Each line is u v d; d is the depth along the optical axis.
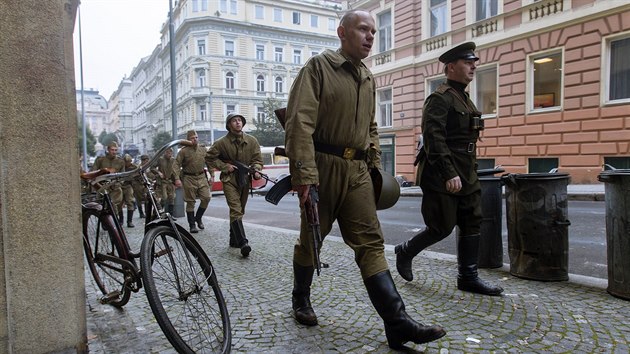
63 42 1.94
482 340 2.65
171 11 19.31
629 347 2.53
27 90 1.84
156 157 2.89
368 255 2.58
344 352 2.54
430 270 4.29
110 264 3.22
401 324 2.43
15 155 1.82
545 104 14.44
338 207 2.68
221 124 50.53
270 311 3.28
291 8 55.03
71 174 1.98
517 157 15.09
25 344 1.86
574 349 2.52
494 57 15.73
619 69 12.59
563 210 3.81
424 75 18.83
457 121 3.47
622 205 3.28
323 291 3.71
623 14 12.18
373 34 2.67
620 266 3.32
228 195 5.60
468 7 16.62
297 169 2.47
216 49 50.16
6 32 1.79
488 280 3.92
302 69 2.62
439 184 3.48
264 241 6.34
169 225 2.62
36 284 1.88
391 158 20.58
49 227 1.91
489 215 4.32
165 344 2.68
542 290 3.60
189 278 2.58
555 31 13.81
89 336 2.78
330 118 2.61
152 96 80.69
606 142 12.65
